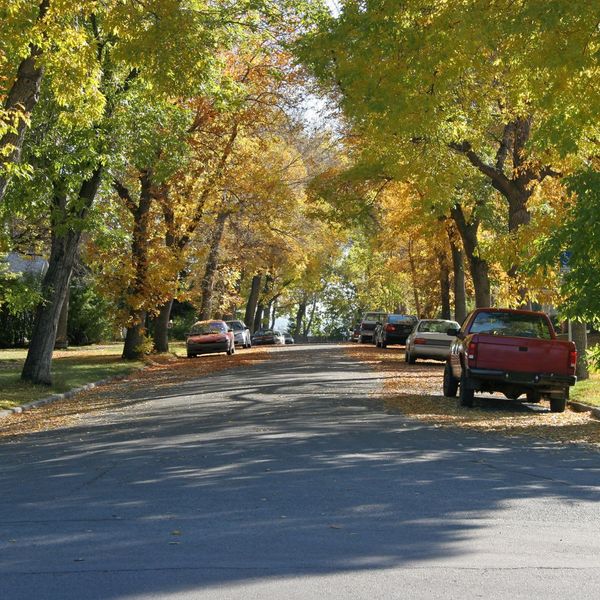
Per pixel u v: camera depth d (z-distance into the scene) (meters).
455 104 22.34
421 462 11.23
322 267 79.81
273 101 37.69
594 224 15.65
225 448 12.73
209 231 49.50
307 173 49.91
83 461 12.02
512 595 5.57
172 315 76.56
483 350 18.53
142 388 26.86
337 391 23.48
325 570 6.15
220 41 25.02
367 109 18.50
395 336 53.25
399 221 37.25
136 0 18.73
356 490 9.24
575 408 19.34
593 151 20.70
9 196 23.25
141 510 8.39
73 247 26.64
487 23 16.31
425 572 6.10
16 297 24.48
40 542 7.17
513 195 28.64
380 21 17.31
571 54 15.99
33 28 16.67
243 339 58.34
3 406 20.75
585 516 8.06
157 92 19.61
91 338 61.72
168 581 5.92
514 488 9.45
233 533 7.32
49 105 21.84
